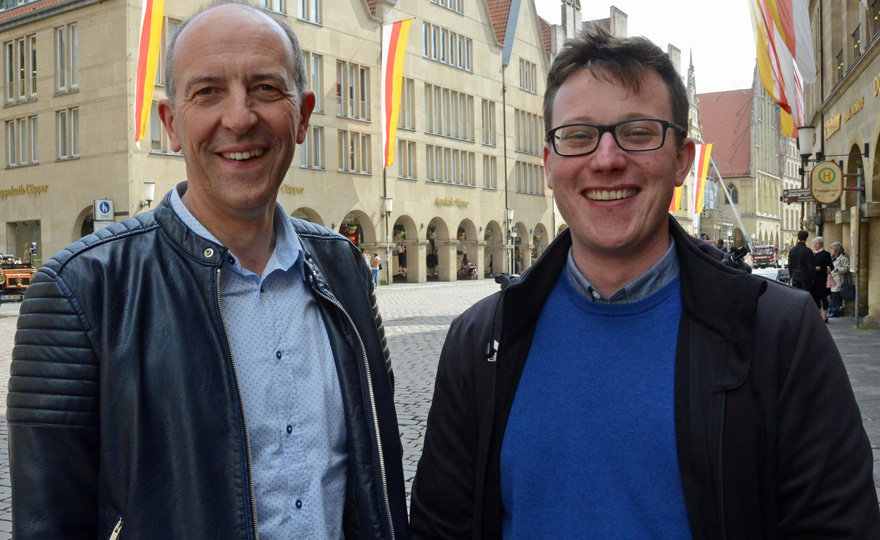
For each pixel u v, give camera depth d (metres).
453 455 2.08
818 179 14.97
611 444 1.78
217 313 1.87
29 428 1.70
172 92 1.96
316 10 36.00
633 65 1.86
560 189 1.93
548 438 1.85
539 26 52.09
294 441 1.93
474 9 45.78
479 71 46.09
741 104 95.75
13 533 1.70
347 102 37.44
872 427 6.54
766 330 1.73
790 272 16.80
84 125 29.94
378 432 2.09
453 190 43.94
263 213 1.98
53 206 31.08
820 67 20.62
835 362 1.73
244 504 1.78
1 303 27.16
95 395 1.77
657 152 1.86
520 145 50.41
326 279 2.17
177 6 29.47
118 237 1.90
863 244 15.40
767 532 1.69
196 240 1.92
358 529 2.05
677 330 1.84
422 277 41.47
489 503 1.96
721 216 76.94
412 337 14.50
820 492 1.66
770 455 1.68
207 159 1.92
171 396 1.78
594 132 1.88
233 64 1.90
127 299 1.83
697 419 1.71
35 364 1.73
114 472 1.74
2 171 32.84
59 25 30.61
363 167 38.41
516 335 1.96
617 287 1.92
